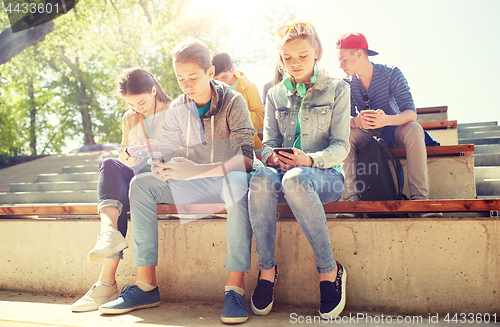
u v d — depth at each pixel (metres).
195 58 1.43
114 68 11.12
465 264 1.34
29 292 1.80
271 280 1.37
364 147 1.86
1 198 3.94
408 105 1.93
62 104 13.14
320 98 1.50
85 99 13.19
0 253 1.87
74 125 13.21
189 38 1.50
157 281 1.63
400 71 2.05
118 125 13.30
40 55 10.93
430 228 1.38
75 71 12.61
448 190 2.00
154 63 10.34
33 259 1.81
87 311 1.42
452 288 1.34
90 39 10.36
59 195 3.73
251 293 1.51
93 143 13.34
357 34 2.07
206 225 1.58
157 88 1.71
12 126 11.89
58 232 1.79
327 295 1.30
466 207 1.36
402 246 1.40
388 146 1.99
